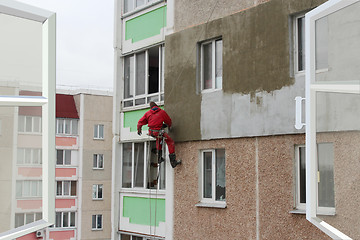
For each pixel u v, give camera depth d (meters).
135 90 14.52
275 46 10.01
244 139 10.62
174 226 12.30
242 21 10.81
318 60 4.59
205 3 11.95
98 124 51.84
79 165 50.72
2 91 2.66
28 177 2.73
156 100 13.70
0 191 2.63
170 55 12.78
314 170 4.60
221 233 10.98
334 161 4.59
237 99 10.79
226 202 10.91
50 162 2.77
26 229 2.67
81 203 50.12
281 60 9.87
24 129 2.72
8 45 2.68
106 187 51.44
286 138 9.69
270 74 10.06
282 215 9.63
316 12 4.52
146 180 13.87
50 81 2.79
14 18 2.71
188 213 11.94
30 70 2.74
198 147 11.85
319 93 4.61
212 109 11.45
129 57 14.90
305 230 9.20
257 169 10.24
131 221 14.08
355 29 4.11
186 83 12.25
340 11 4.30
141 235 13.62
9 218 2.65
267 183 9.99
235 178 10.73
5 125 2.67
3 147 2.67
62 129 50.59
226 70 11.12
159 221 13.13
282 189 9.68
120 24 15.06
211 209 11.30
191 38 12.21
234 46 10.96
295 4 9.62
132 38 14.59
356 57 4.08
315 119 4.63
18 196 2.69
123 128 14.73
